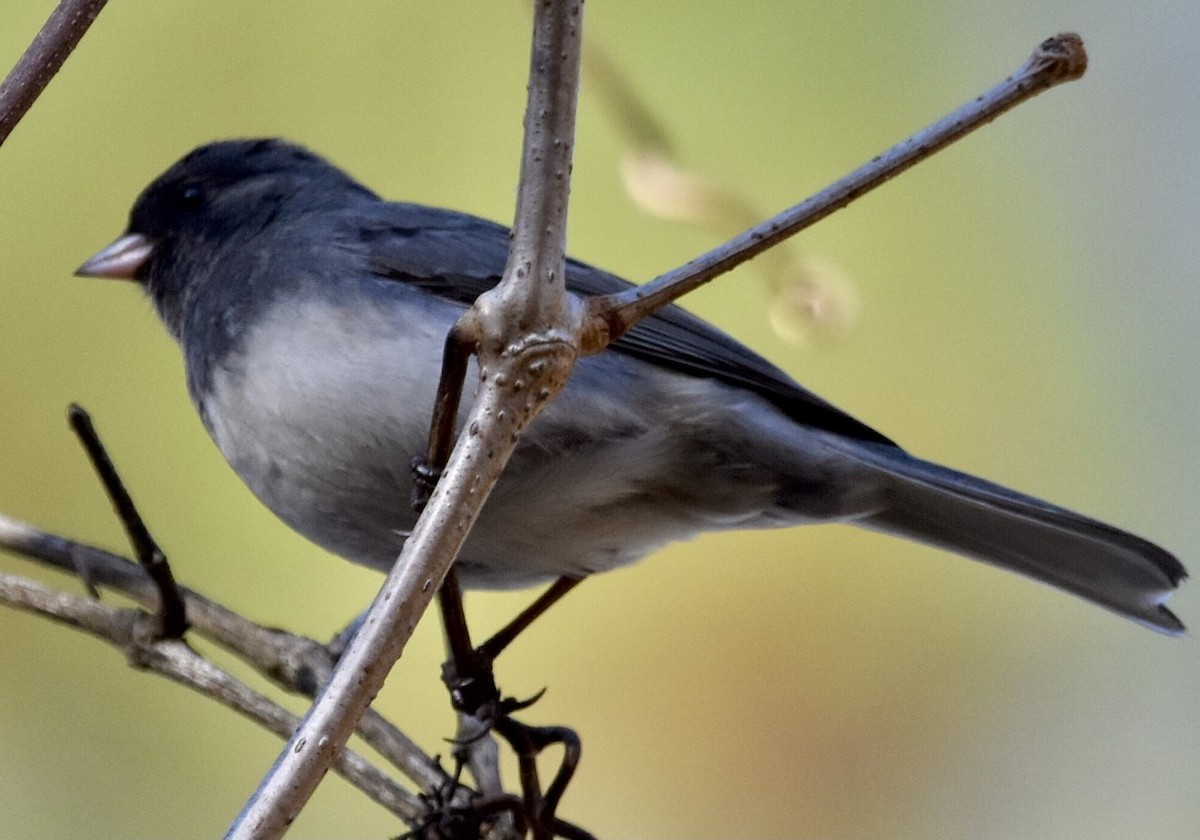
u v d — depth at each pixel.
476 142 10.52
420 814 5.91
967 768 9.51
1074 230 10.77
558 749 9.55
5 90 4.96
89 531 9.42
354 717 3.95
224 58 10.36
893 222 10.73
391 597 4.09
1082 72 4.64
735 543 9.90
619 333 4.64
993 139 10.95
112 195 10.05
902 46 10.87
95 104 10.14
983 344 10.57
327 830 8.58
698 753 9.52
